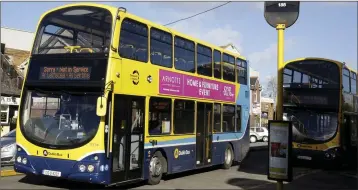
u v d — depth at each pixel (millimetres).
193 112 13789
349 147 18234
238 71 17422
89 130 9547
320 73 17875
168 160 12336
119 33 10219
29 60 10648
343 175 16281
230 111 16531
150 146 11484
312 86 17906
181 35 13242
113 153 9945
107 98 9680
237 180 13555
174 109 12664
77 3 10625
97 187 10914
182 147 13047
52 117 9984
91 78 9789
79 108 9766
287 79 18453
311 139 17547
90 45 10117
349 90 18719
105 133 9562
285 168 9109
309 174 16250
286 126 9180
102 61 9859
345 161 17672
